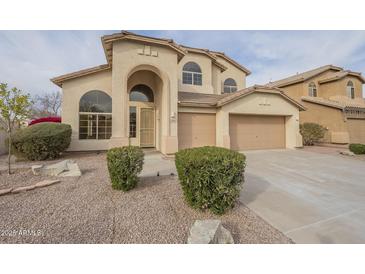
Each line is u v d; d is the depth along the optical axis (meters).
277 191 5.27
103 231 3.12
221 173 3.66
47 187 5.11
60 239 2.92
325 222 3.58
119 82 9.59
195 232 2.73
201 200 3.71
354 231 3.28
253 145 13.38
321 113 17.94
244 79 20.20
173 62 10.68
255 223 3.50
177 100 10.80
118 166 4.81
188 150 4.45
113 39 9.38
